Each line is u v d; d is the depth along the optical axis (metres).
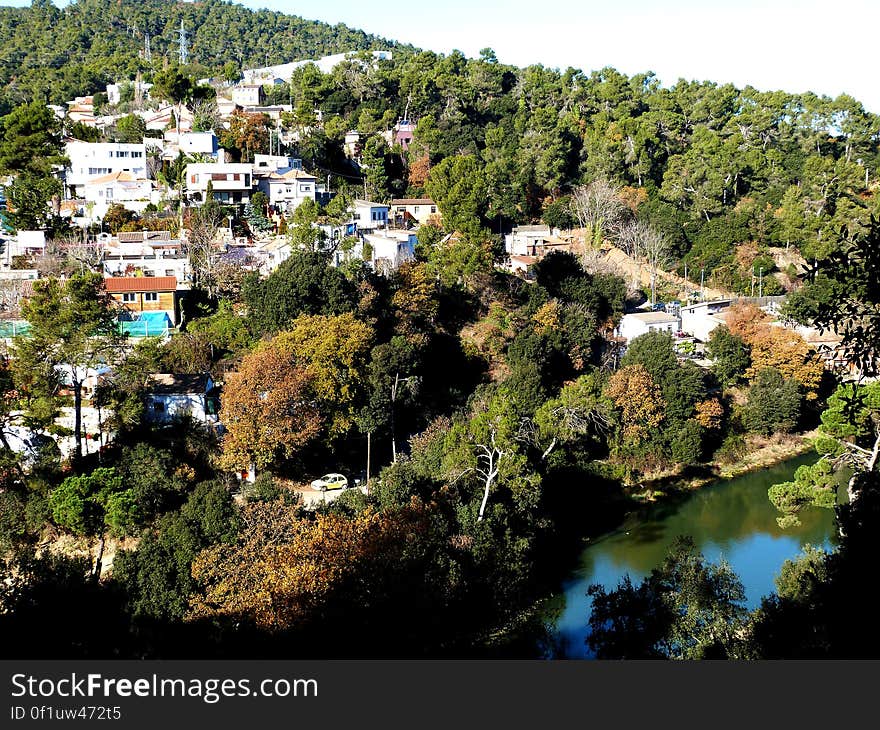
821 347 20.97
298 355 63.16
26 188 96.69
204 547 43.69
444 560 46.47
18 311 74.62
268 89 164.75
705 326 95.81
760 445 78.56
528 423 63.19
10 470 52.78
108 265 86.00
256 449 56.72
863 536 26.09
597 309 91.19
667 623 36.56
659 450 72.25
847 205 116.62
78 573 39.56
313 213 92.56
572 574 55.78
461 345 80.88
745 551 57.88
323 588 37.34
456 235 99.19
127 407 57.34
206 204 99.50
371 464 66.12
